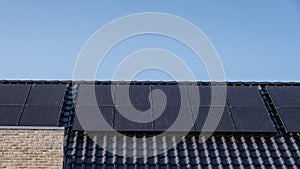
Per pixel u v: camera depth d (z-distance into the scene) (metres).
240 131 10.24
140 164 9.32
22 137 8.49
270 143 10.27
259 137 10.42
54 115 10.23
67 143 9.88
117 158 9.48
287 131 10.36
